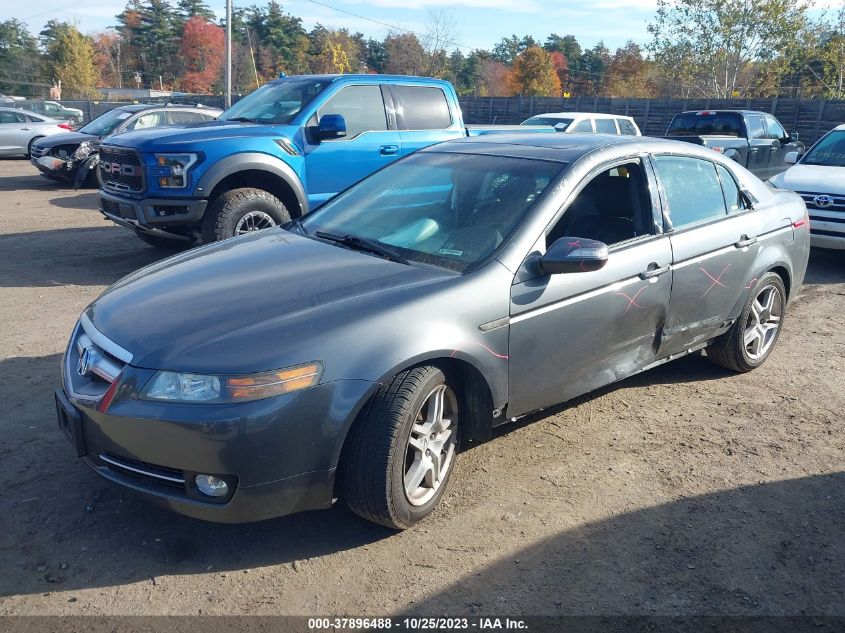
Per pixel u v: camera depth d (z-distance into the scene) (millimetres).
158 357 2902
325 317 3055
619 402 4781
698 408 4715
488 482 3736
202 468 2820
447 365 3352
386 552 3150
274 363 2842
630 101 26844
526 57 61344
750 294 4957
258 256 3814
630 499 3611
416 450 3250
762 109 23750
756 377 5273
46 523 3273
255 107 8320
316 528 3316
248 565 3047
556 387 3814
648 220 4230
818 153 9758
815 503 3625
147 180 7105
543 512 3479
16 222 11117
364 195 4453
